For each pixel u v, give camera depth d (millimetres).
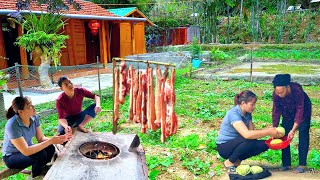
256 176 4535
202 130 7152
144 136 6824
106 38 18938
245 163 5145
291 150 5559
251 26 31141
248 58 21703
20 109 3873
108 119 8211
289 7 35812
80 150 3926
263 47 25078
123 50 20562
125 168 3494
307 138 4680
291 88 4520
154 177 4367
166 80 4340
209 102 9891
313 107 9062
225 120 4742
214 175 4793
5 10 11891
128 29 20719
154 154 5566
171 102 4371
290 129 4812
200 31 31234
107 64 17688
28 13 12398
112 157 3869
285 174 4656
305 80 13430
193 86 12945
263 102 9859
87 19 15805
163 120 4395
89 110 5590
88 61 19062
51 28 11445
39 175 4227
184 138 6324
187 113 8562
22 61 12781
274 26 31797
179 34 29859
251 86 12609
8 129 3826
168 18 31734
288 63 20109
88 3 18625
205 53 20906
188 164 5051
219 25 34875
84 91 5480
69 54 16719
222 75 14977
